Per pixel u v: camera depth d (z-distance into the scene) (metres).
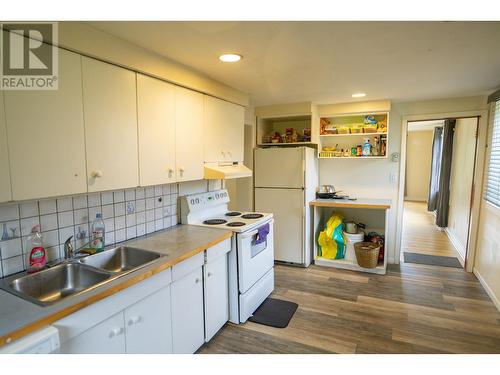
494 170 3.25
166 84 2.14
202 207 2.90
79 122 1.56
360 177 4.31
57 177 1.47
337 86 2.98
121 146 1.81
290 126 4.54
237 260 2.53
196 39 1.77
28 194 1.36
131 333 1.59
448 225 5.88
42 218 1.71
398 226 4.13
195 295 2.11
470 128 4.37
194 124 2.45
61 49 1.46
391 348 2.23
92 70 1.62
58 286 1.68
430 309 2.83
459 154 5.25
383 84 2.92
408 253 4.56
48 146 1.43
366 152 4.02
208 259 2.21
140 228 2.36
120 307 1.50
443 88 3.11
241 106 3.22
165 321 1.83
